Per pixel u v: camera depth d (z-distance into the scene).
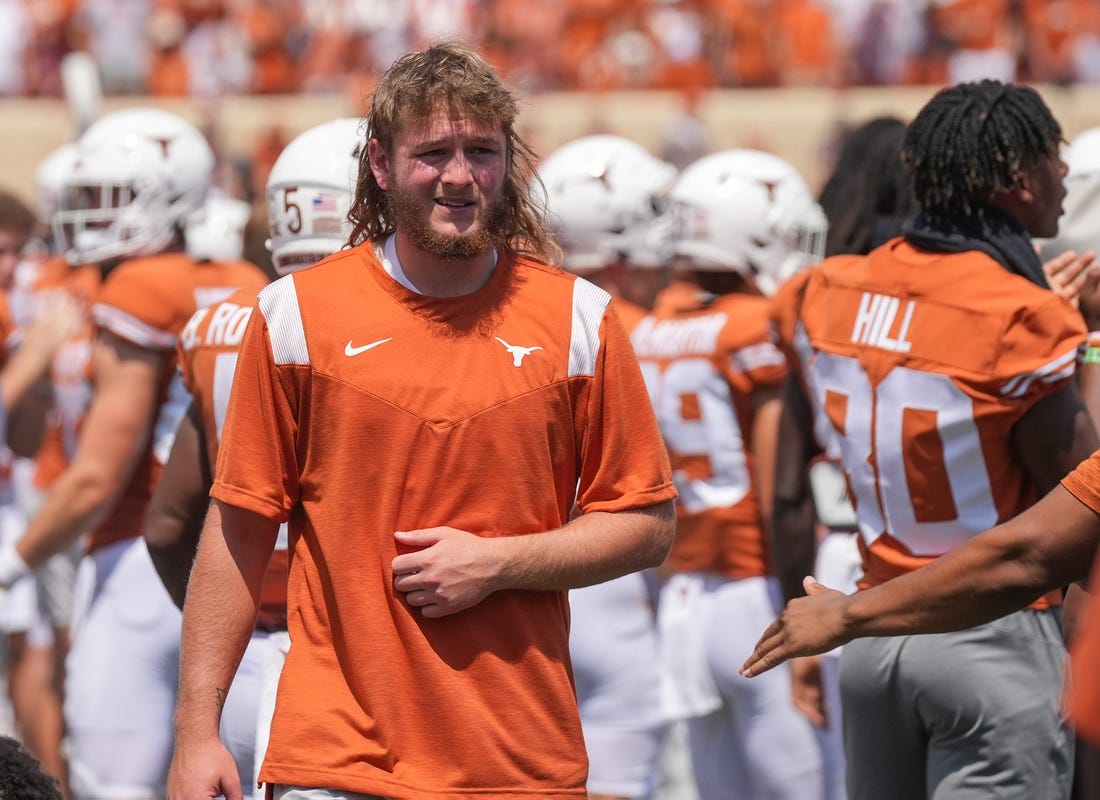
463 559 7.04
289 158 9.54
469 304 7.28
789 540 10.30
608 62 39.75
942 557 7.39
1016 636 8.48
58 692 15.97
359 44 40.50
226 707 9.41
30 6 40.97
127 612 11.32
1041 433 8.34
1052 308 8.34
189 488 9.22
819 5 38.91
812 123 35.75
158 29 40.62
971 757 8.53
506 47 40.16
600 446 7.40
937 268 8.77
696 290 12.55
